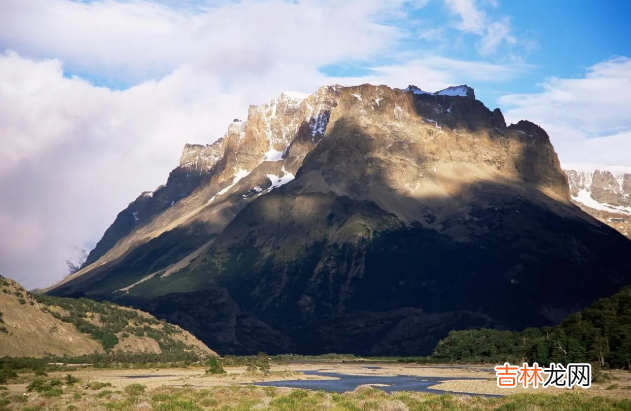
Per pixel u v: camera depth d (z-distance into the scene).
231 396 119.62
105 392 123.25
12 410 104.94
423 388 154.75
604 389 139.12
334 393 121.38
